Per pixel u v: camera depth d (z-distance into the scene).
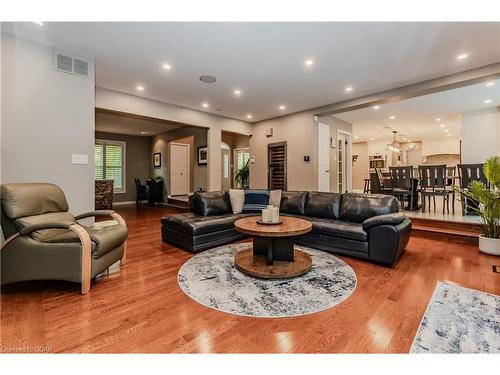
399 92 4.45
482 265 2.88
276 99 5.17
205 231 3.43
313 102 5.39
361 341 1.58
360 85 4.36
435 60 3.43
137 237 4.20
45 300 2.08
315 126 6.00
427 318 1.82
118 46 3.11
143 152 9.80
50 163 3.09
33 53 2.98
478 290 2.26
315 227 3.44
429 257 3.17
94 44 3.06
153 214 6.79
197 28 2.73
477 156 5.81
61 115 3.18
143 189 9.04
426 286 2.34
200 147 7.66
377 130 8.48
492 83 4.21
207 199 4.07
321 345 1.54
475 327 1.71
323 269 2.74
